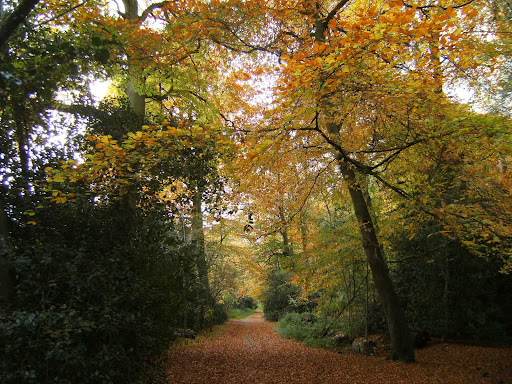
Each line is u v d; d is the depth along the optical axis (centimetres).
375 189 1052
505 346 836
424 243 926
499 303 970
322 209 1272
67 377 309
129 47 585
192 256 659
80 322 333
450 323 914
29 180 462
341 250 923
